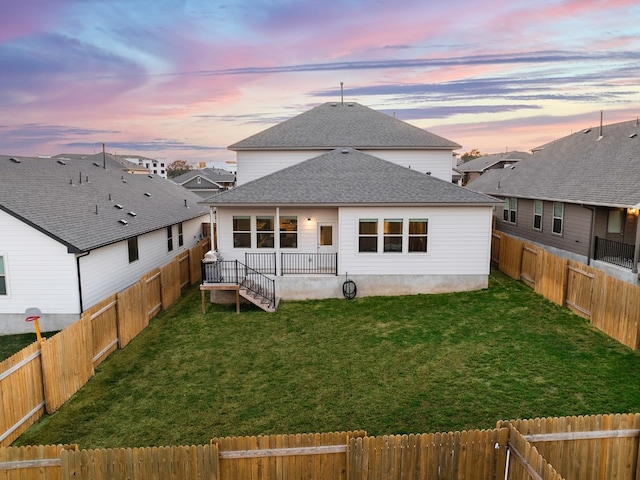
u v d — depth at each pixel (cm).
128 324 1210
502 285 1667
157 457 513
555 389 858
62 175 1827
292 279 1595
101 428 775
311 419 783
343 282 1593
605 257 1705
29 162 1769
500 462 545
